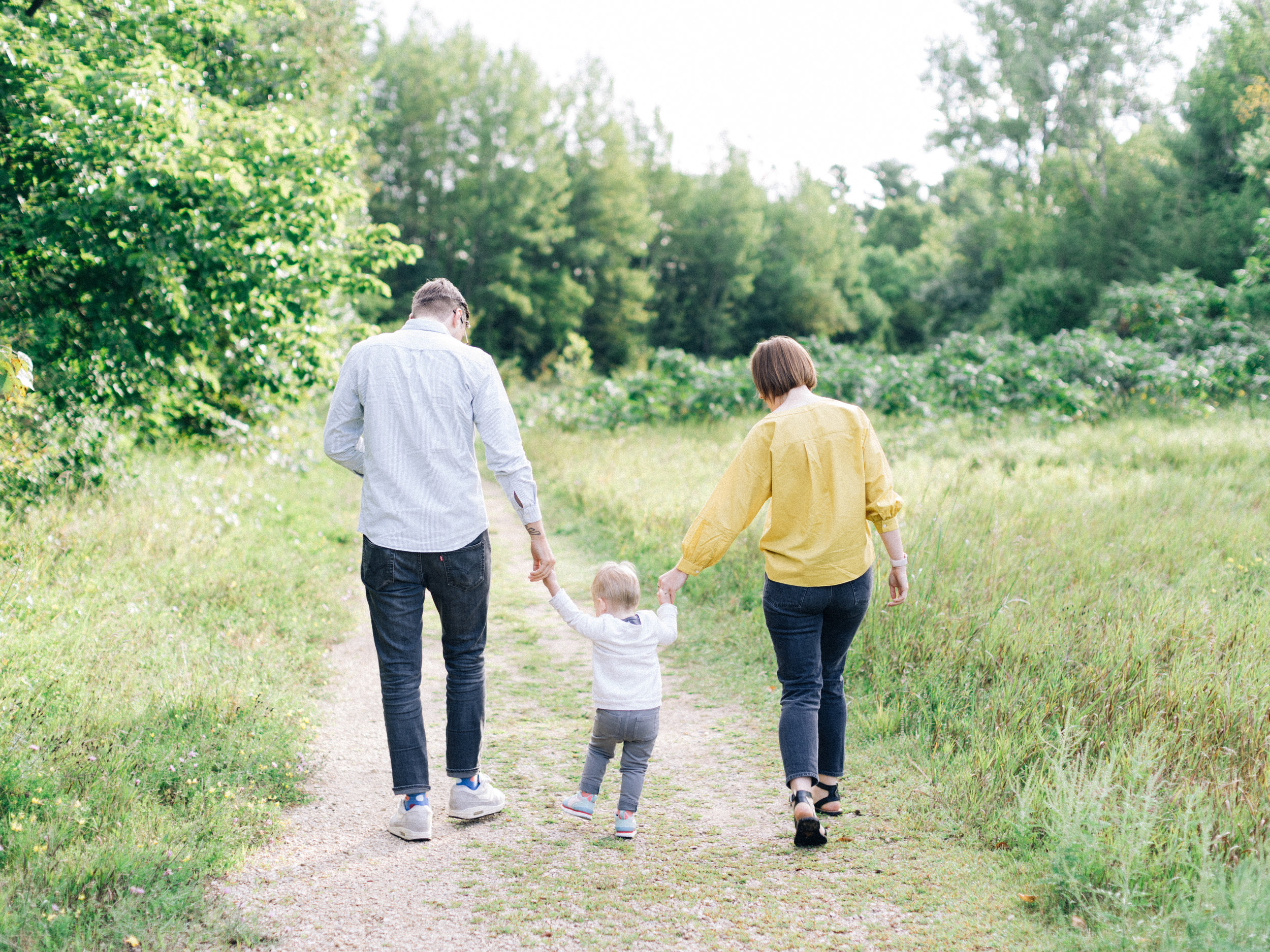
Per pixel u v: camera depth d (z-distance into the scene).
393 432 3.02
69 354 7.14
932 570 5.43
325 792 3.48
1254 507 7.58
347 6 15.05
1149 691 3.69
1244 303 18.81
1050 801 2.94
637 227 49.66
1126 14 31.47
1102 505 7.59
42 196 6.82
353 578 7.12
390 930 2.47
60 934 2.24
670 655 5.39
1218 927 2.23
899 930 2.44
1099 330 21.38
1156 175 30.67
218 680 4.18
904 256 75.81
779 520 3.04
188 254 7.03
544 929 2.48
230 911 2.52
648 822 3.24
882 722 3.94
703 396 17.55
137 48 8.03
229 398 10.59
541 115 45.28
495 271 43.84
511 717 4.46
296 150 8.42
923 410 15.81
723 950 2.37
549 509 10.59
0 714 3.38
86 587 5.26
